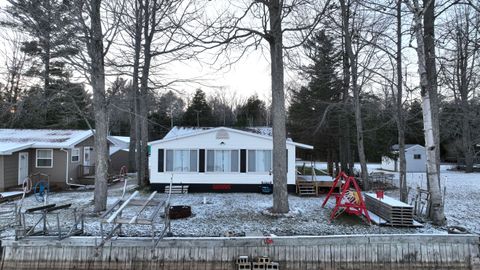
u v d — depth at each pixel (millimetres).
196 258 7113
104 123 10000
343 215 9906
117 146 26266
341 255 7199
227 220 9242
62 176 17109
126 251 7117
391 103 18359
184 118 44312
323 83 20828
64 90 12156
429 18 9883
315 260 7176
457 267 7172
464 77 20250
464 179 20656
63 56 9008
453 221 9266
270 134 17453
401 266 7188
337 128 21844
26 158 16672
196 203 11945
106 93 11891
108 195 13781
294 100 25359
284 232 8047
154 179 14898
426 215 9633
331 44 19188
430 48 9977
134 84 14039
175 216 9383
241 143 15023
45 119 26109
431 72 10266
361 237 7262
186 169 15000
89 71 9281
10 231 8125
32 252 7145
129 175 22484
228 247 7160
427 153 9008
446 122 22234
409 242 7285
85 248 7133
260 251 7176
